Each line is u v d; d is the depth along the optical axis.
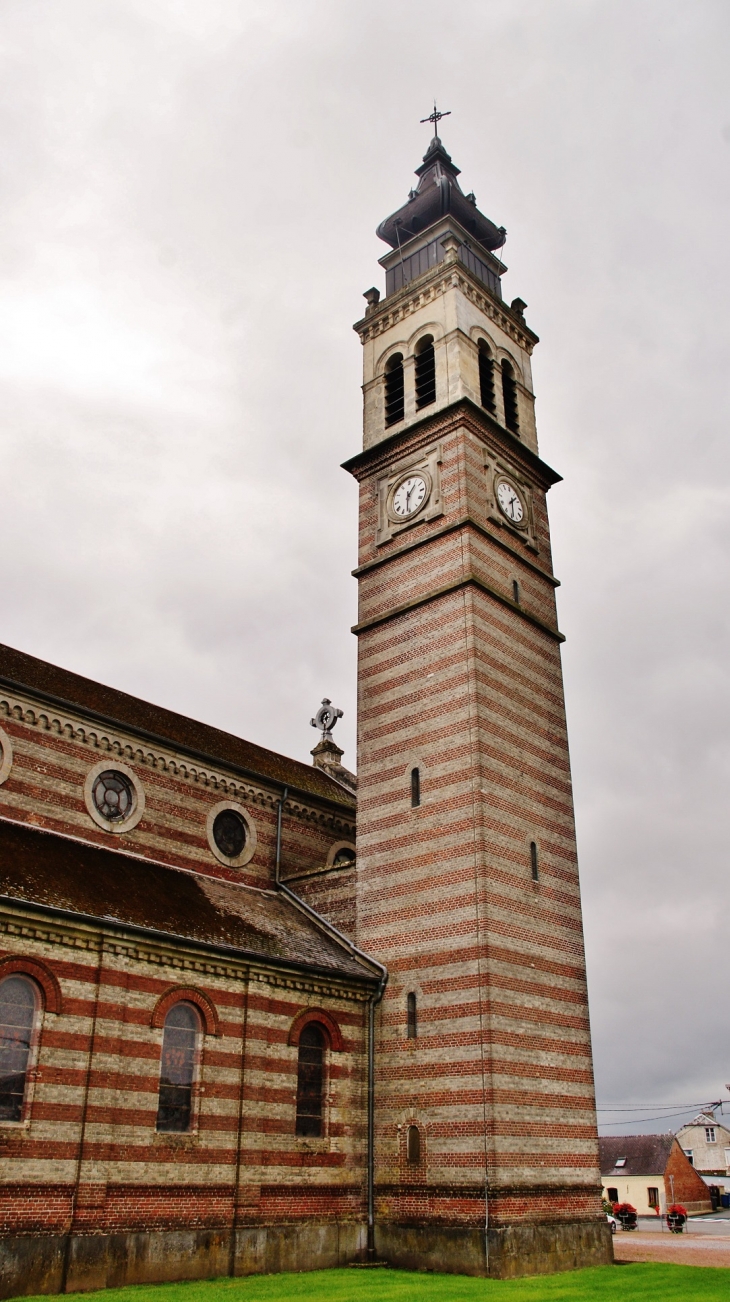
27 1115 21.20
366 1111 29.05
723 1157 107.62
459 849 30.08
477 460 36.12
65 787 30.58
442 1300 19.94
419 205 43.78
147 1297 19.69
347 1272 25.14
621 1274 25.33
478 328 39.66
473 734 31.09
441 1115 27.55
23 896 22.61
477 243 43.72
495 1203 25.64
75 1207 21.28
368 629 35.94
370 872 32.34
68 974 22.75
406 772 32.59
